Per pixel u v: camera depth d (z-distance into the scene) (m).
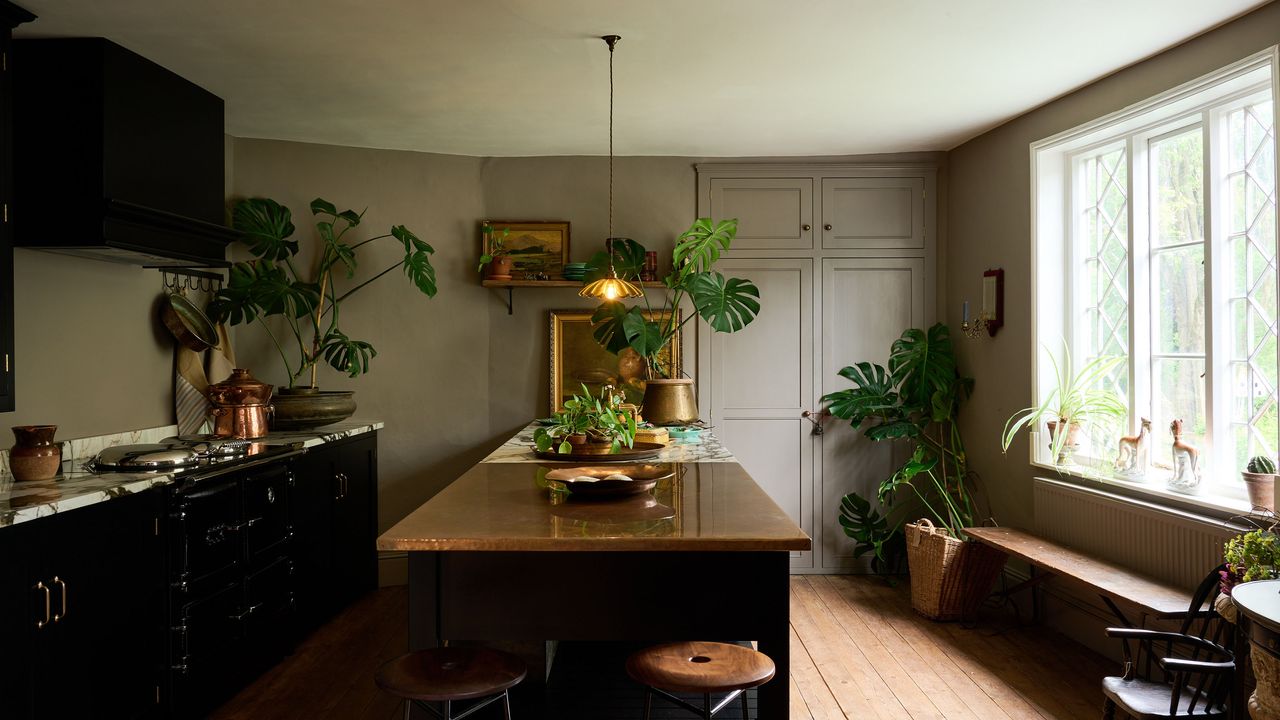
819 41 3.44
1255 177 3.25
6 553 2.31
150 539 2.96
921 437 5.46
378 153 5.30
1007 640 4.20
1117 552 3.73
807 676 3.71
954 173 5.43
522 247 5.48
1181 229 3.66
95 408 3.78
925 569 4.53
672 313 5.29
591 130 4.91
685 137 5.09
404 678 2.00
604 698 3.17
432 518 2.40
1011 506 4.76
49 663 2.47
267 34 3.33
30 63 3.29
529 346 5.50
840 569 5.58
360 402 5.30
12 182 2.99
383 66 3.74
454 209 5.45
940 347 5.32
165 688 3.02
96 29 3.23
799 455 5.58
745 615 2.30
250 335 5.12
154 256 3.67
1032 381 4.50
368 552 5.00
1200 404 3.56
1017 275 4.66
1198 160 3.56
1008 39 3.42
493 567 2.30
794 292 5.57
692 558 2.30
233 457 3.56
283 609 3.90
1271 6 3.02
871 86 4.06
